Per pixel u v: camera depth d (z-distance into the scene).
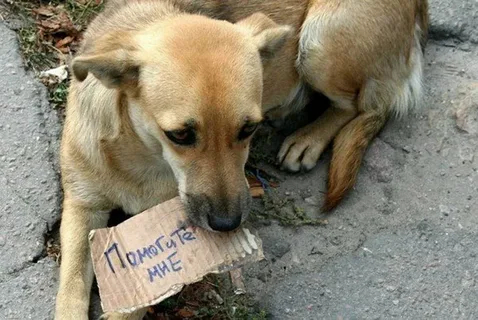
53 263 1.40
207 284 1.40
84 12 1.66
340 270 1.44
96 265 1.27
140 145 1.33
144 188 1.38
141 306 1.25
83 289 1.35
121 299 1.26
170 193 1.38
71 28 1.64
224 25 1.30
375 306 1.41
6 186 1.45
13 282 1.38
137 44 1.28
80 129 1.36
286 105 1.57
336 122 1.56
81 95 1.36
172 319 1.37
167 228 1.28
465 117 1.59
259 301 1.40
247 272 1.42
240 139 1.27
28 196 1.45
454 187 1.53
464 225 1.49
